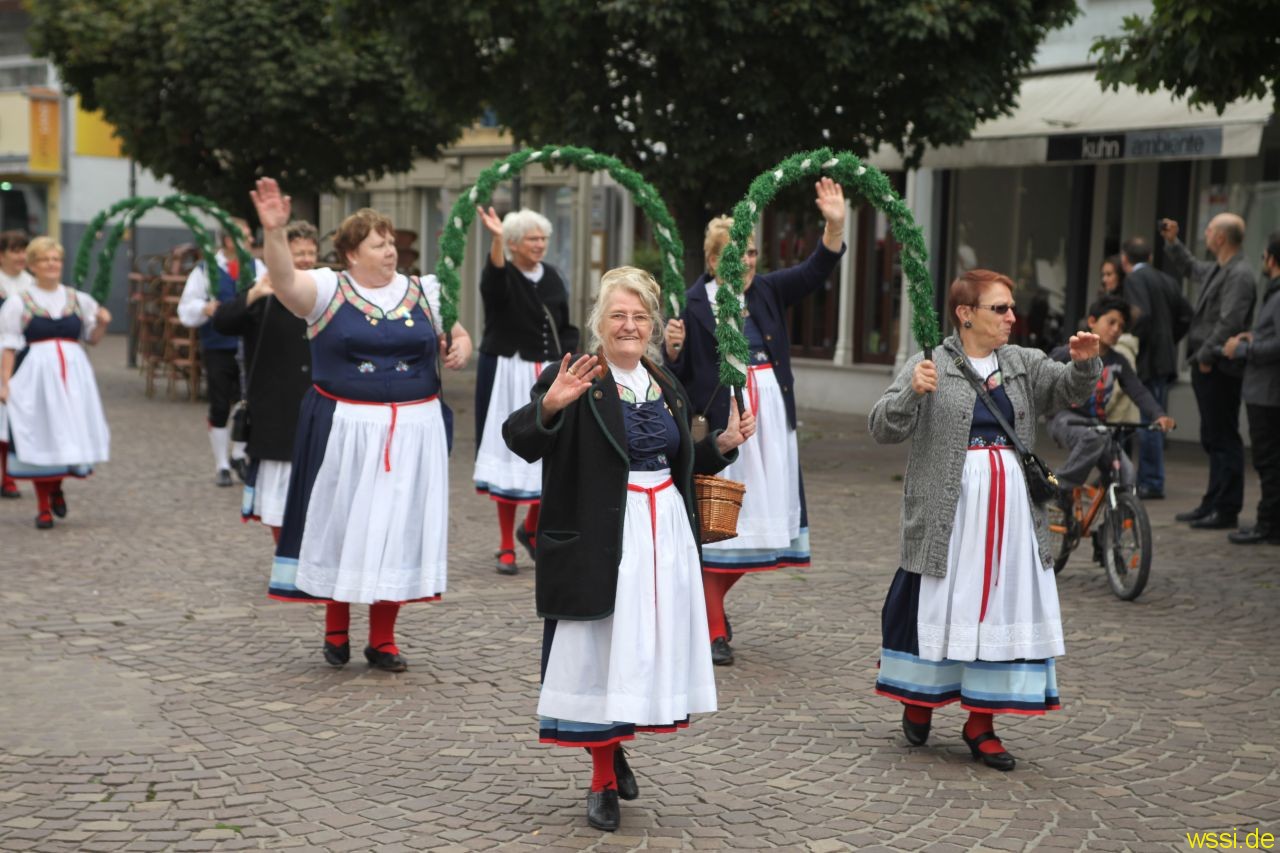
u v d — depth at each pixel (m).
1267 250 9.62
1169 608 7.79
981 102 12.27
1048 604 5.12
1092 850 4.41
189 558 8.90
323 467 6.19
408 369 6.27
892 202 5.49
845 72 12.15
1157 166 15.68
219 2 17.52
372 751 5.27
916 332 5.35
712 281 6.84
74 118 34.12
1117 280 11.48
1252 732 5.63
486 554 9.16
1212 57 8.49
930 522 5.13
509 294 8.52
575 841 4.43
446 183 25.89
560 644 4.48
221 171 19.36
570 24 12.07
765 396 6.65
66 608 7.50
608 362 4.62
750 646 6.88
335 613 6.40
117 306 34.84
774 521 6.60
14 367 9.92
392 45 13.67
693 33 11.64
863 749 5.38
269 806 4.71
